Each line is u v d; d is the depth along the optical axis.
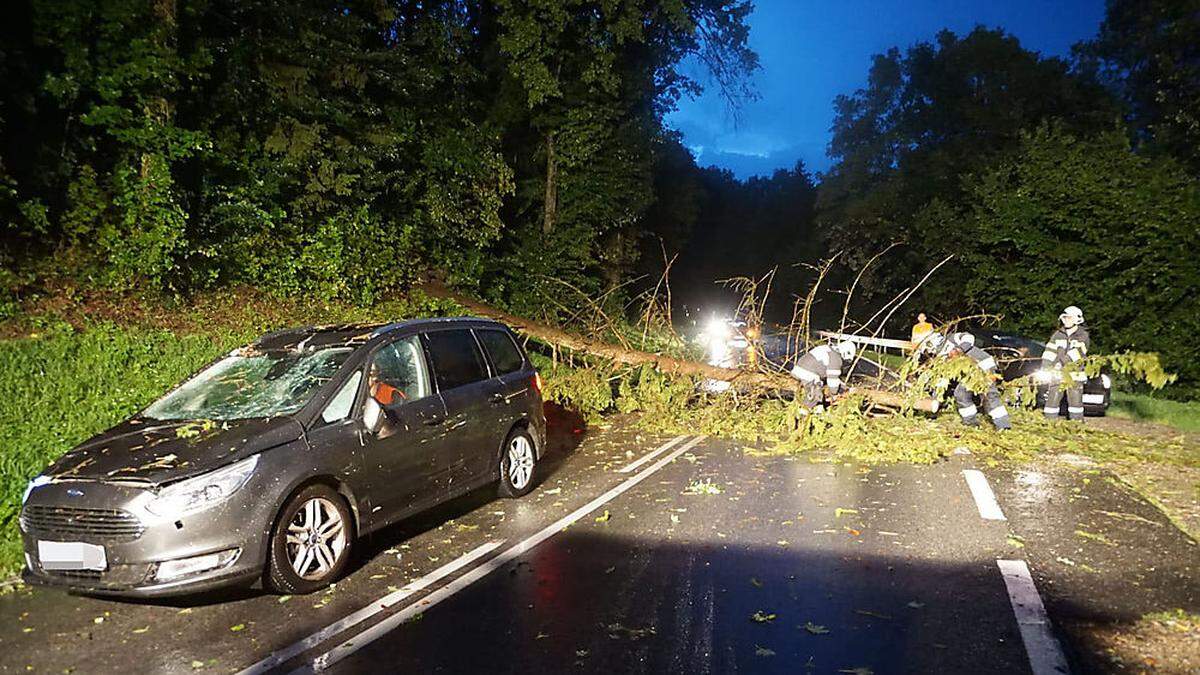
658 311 13.70
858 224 31.45
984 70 30.02
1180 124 20.50
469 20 19.77
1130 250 15.83
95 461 5.46
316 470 5.72
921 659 4.40
